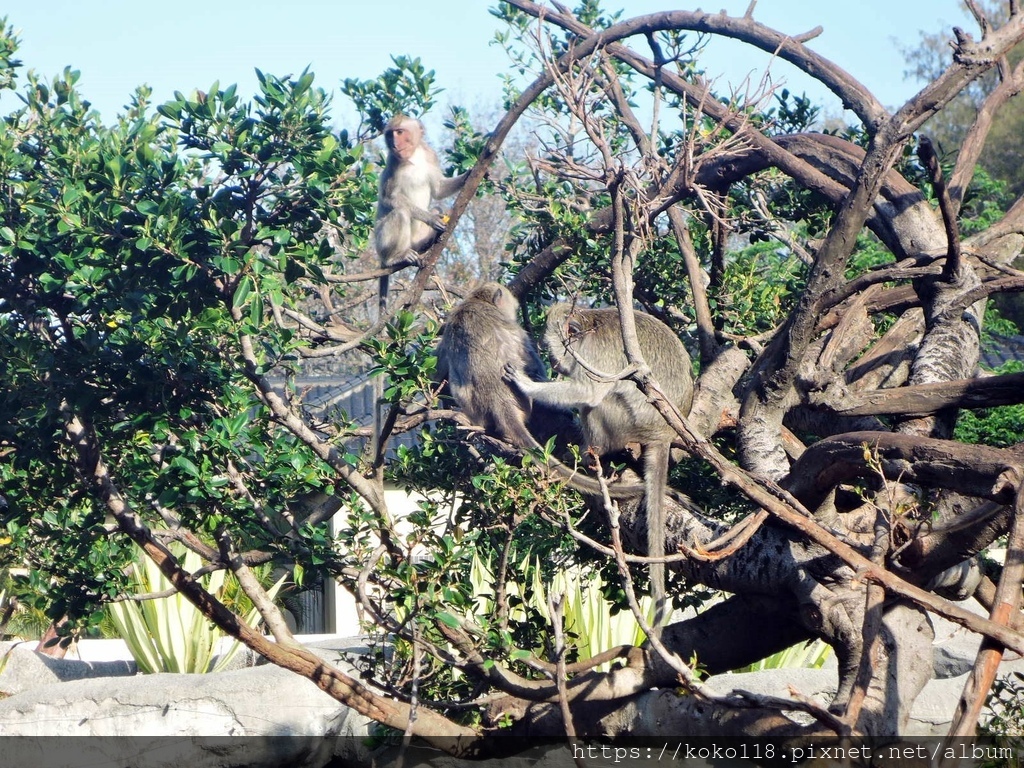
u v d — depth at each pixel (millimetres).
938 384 11062
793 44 14227
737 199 16484
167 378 11547
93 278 10922
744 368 14148
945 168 16109
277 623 11805
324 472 11945
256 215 11641
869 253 28688
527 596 12703
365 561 11531
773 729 10438
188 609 19172
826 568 10406
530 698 11156
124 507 11859
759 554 10852
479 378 14469
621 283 9914
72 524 12234
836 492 12656
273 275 11391
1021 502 8602
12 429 12039
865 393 11344
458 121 16781
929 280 12836
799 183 14328
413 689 10617
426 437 12891
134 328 11922
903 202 13703
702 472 14461
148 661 19078
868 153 10531
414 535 10977
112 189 11023
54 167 12461
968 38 10133
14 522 11969
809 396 11562
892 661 10195
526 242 16781
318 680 11555
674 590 13883
